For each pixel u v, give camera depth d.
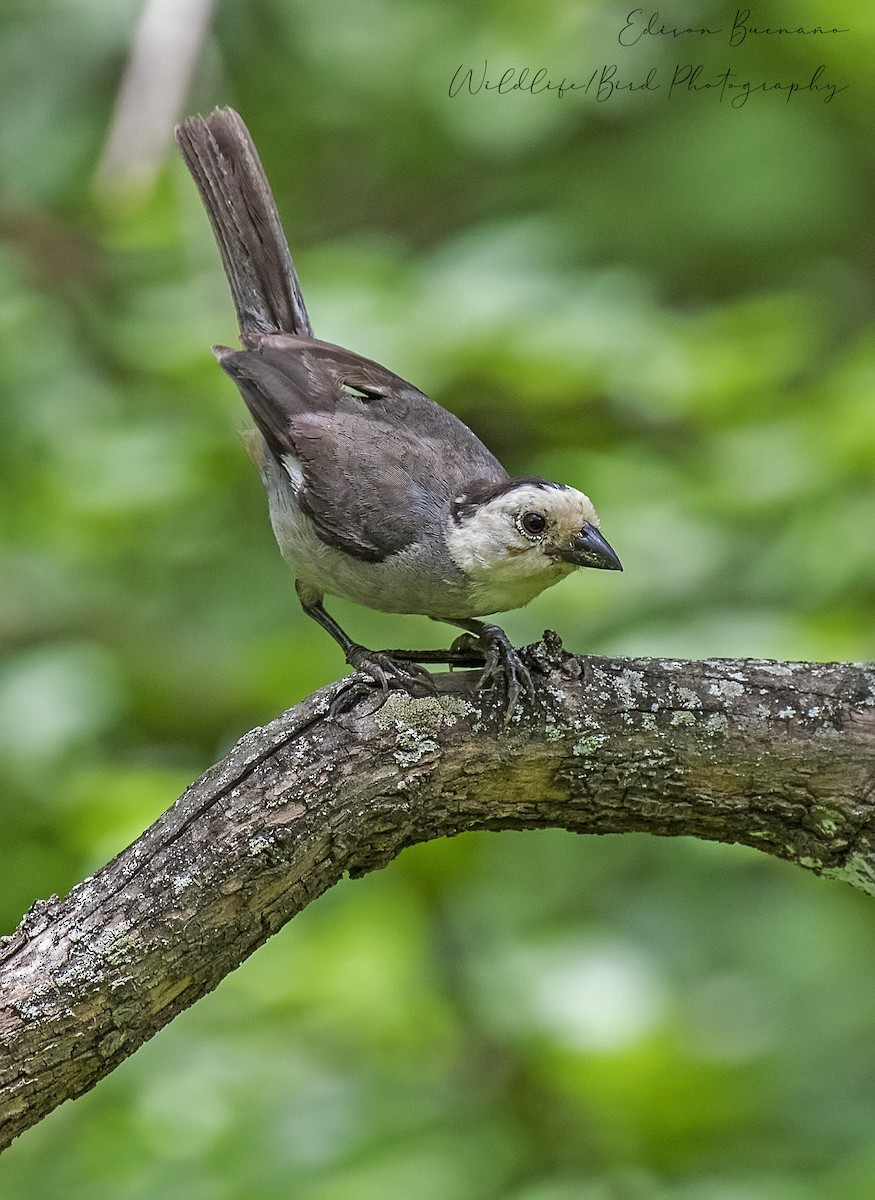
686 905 11.24
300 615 11.93
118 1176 9.36
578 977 9.20
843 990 10.95
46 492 11.38
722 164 14.62
